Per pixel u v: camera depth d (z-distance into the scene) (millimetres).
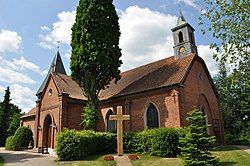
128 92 27688
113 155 20016
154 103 25031
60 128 27391
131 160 17766
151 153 19734
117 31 27688
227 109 47156
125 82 31266
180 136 18828
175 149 18719
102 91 32844
